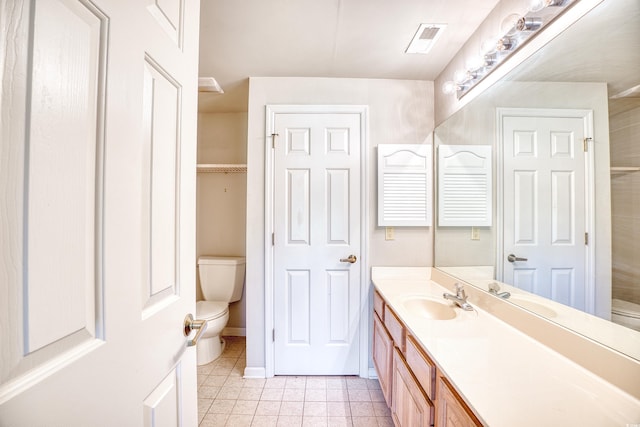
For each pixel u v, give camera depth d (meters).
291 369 1.89
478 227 1.37
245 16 1.30
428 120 1.90
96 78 0.41
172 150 0.65
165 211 0.62
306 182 1.89
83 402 0.38
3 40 0.29
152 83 0.57
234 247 2.54
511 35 1.06
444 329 1.03
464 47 1.52
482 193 1.34
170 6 0.64
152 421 0.55
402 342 1.20
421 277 1.88
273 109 1.87
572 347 0.80
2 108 0.29
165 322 0.61
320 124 1.89
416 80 1.90
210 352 2.08
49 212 0.34
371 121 1.90
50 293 0.34
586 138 0.81
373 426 1.44
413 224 1.86
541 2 0.89
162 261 0.60
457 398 0.73
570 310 0.85
